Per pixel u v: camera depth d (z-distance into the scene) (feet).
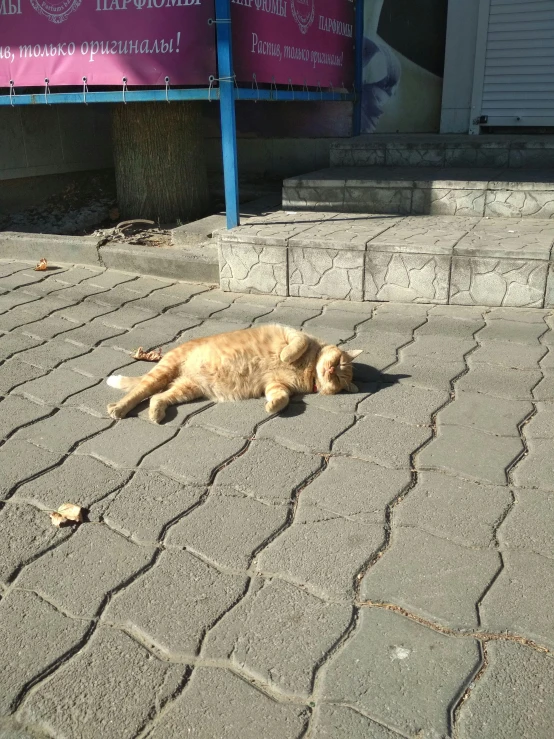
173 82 20.42
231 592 8.19
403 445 11.29
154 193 26.48
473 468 10.52
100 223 27.55
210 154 32.40
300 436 11.70
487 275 17.25
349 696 6.75
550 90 29.27
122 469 10.88
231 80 19.86
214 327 17.10
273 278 19.31
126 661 7.30
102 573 8.59
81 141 30.89
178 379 13.33
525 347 15.02
